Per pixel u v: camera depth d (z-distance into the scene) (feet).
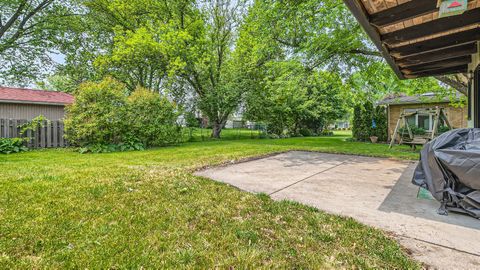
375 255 5.48
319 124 64.28
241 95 43.83
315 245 5.94
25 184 10.63
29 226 6.55
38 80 47.24
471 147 8.05
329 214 7.95
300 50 24.58
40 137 26.04
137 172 13.65
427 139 25.84
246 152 23.62
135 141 27.14
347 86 28.55
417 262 5.24
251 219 7.45
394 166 16.88
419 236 6.46
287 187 11.44
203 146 30.25
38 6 43.52
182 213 7.78
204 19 43.75
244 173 14.58
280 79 31.68
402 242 6.15
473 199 7.62
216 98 42.73
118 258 5.26
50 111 34.73
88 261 5.12
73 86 52.39
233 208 8.35
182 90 44.32
